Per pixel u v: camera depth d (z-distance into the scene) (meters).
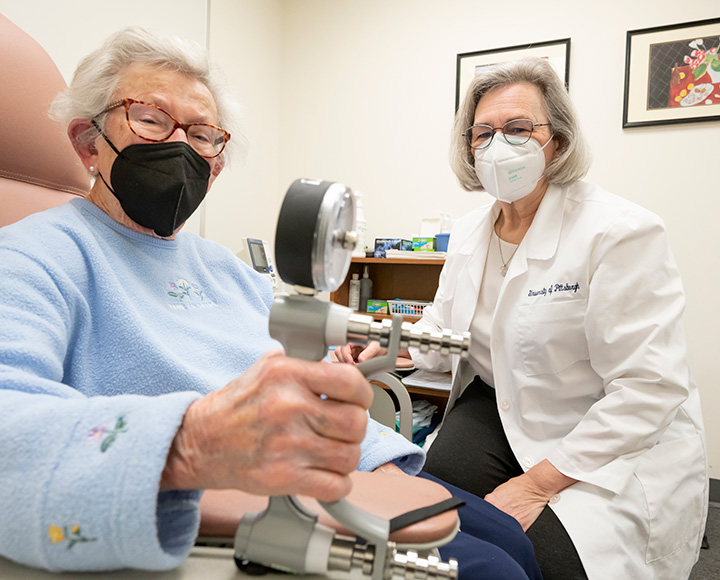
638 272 1.05
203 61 0.81
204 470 0.34
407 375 2.04
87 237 0.68
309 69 2.74
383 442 0.75
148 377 0.64
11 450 0.33
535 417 1.19
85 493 0.31
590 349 1.10
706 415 1.99
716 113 1.96
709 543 1.71
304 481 0.32
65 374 0.61
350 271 2.46
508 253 1.36
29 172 0.92
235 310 0.88
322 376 0.32
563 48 2.18
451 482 1.18
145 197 0.74
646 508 0.99
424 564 0.34
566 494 1.00
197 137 0.81
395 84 2.55
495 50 2.31
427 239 2.22
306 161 2.75
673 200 2.04
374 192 2.61
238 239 2.48
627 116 2.09
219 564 0.37
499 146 1.21
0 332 0.46
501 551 0.64
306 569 0.34
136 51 0.75
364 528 0.34
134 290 0.71
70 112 0.77
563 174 1.25
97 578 0.34
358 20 2.62
